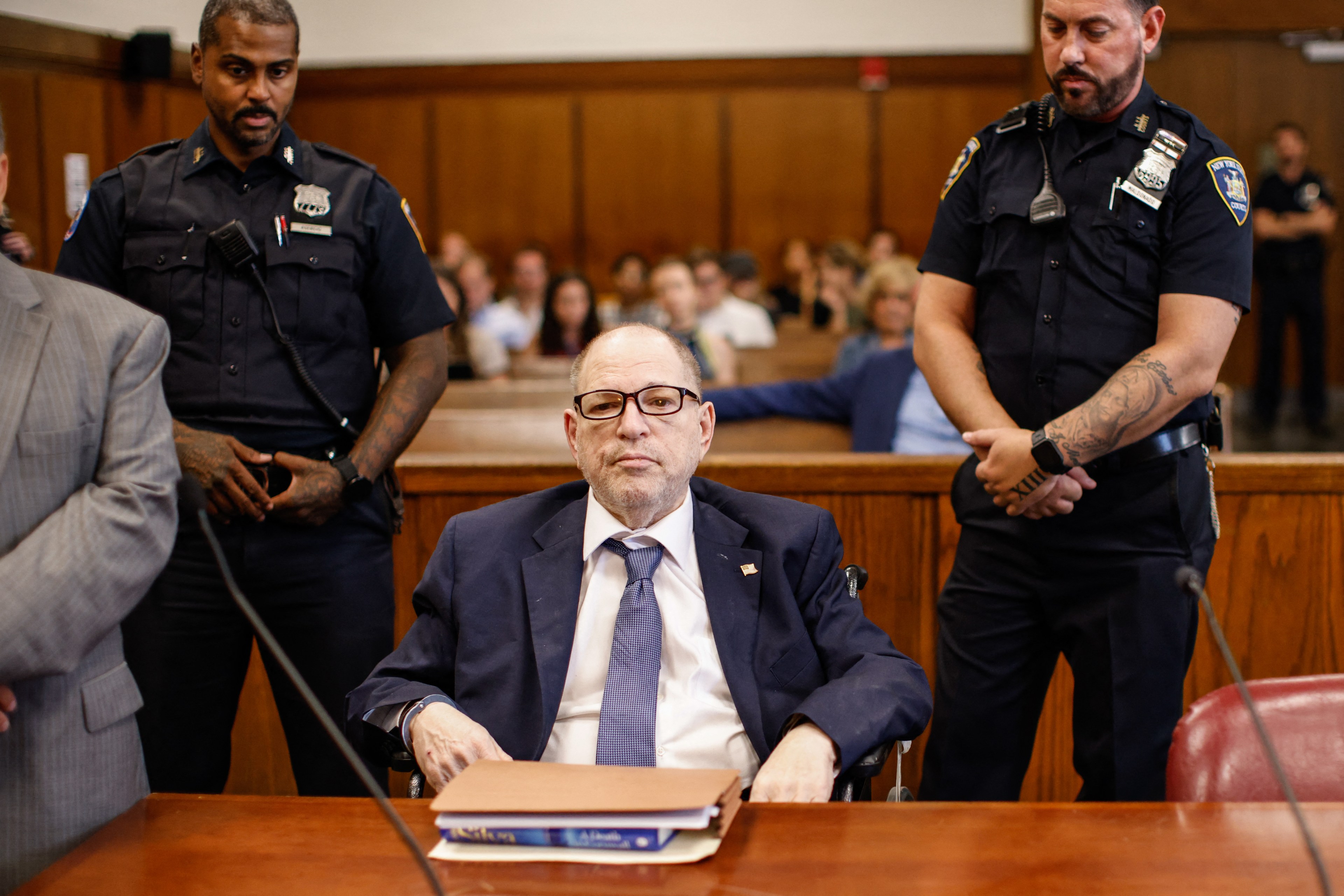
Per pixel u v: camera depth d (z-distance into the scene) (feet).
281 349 6.67
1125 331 6.14
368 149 31.48
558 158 31.55
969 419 6.28
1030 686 6.59
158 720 6.61
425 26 30.96
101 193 6.77
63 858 3.77
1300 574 8.04
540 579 5.39
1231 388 30.35
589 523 5.49
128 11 22.39
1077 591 6.31
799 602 5.50
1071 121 6.31
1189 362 5.83
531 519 5.63
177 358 6.64
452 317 7.32
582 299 22.47
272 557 6.59
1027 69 30.19
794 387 11.47
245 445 6.62
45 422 4.50
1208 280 5.93
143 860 3.74
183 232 6.63
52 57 20.67
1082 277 6.17
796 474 8.30
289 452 6.68
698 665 5.28
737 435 11.51
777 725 5.21
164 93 22.31
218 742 6.82
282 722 6.91
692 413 5.39
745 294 26.48
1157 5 6.01
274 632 6.74
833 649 5.32
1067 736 8.29
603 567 5.46
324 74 31.17
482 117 31.37
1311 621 8.05
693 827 3.67
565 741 5.20
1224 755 4.35
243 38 6.35
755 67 30.91
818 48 30.76
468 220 31.89
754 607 5.38
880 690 4.94
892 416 10.96
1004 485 6.00
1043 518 6.31
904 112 30.83
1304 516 8.01
